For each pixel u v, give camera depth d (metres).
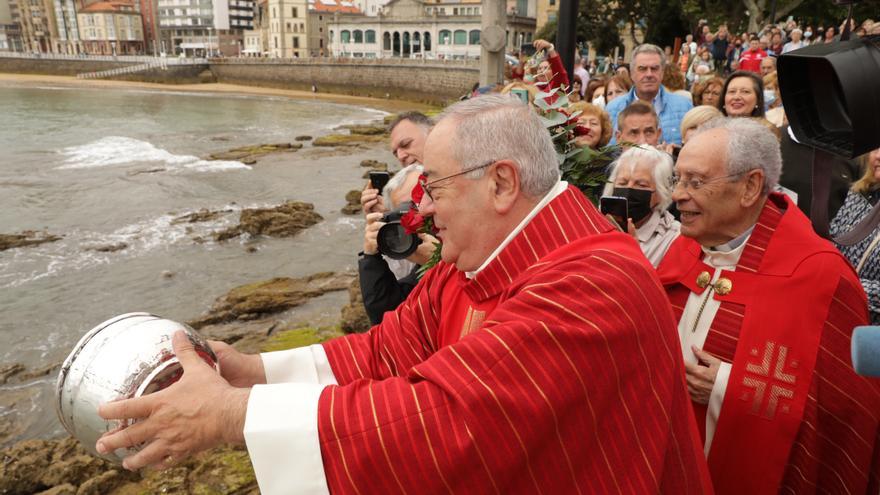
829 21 22.31
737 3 23.17
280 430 1.07
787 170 3.54
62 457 4.24
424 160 1.37
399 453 1.04
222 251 10.46
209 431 1.11
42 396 5.80
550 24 37.12
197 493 3.55
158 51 121.19
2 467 4.12
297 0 94.06
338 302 7.78
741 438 1.96
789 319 1.93
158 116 38.47
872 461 1.95
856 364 0.90
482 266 1.38
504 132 1.29
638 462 1.11
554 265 1.22
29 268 9.58
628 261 1.20
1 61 84.50
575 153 2.03
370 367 1.64
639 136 3.59
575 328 1.08
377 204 2.83
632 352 1.12
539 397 1.04
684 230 2.11
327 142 24.09
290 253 10.36
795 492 1.94
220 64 76.94
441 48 76.75
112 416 1.13
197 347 1.27
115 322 1.27
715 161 1.98
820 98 1.30
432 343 1.62
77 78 81.69
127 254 10.28
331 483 1.06
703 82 4.96
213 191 15.30
